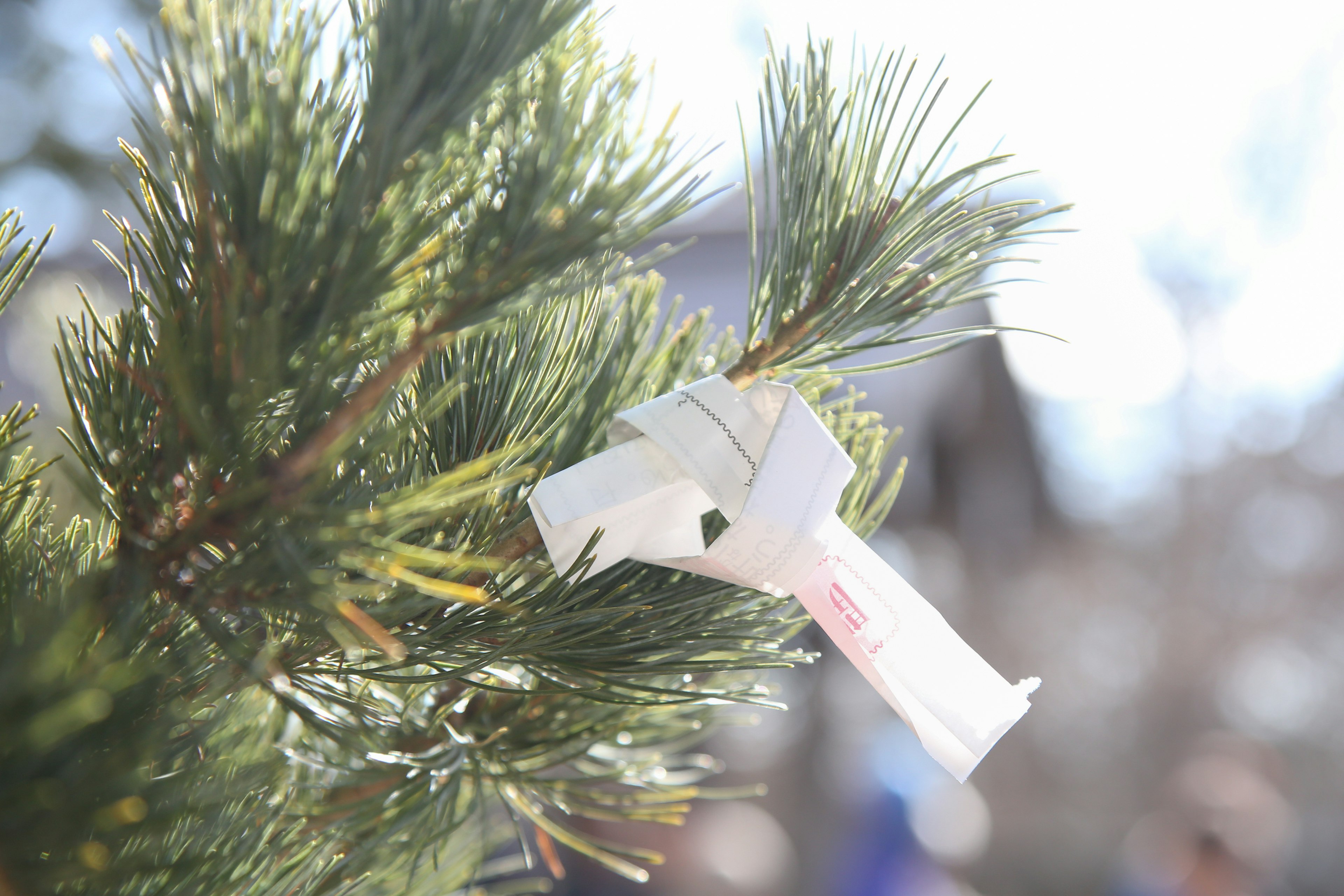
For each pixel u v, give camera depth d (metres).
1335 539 8.51
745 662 0.65
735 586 0.66
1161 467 9.24
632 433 0.66
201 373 0.60
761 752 3.79
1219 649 8.47
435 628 0.64
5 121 2.10
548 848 0.72
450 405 0.65
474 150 0.62
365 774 0.67
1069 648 8.24
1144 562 8.89
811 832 3.58
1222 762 2.46
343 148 0.61
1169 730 8.27
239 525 0.61
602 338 0.68
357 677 0.65
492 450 0.65
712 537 0.68
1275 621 8.46
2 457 0.66
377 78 0.61
